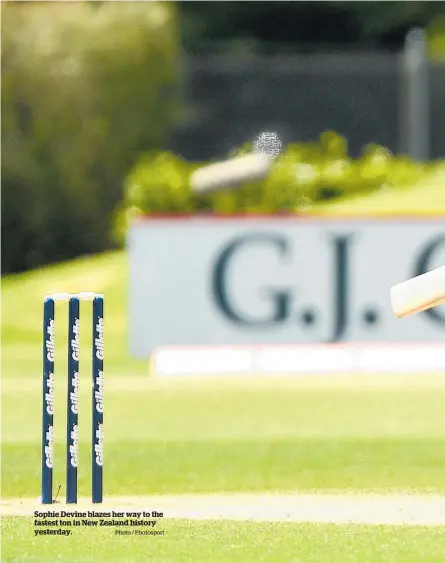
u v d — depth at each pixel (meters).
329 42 104.12
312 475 32.19
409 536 25.25
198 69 86.00
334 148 78.88
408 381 51.84
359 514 27.33
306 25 103.69
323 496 29.45
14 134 82.94
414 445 36.62
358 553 24.00
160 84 85.69
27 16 84.38
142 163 84.50
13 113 82.94
